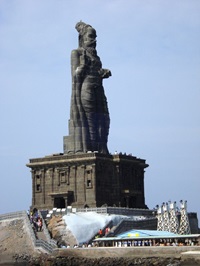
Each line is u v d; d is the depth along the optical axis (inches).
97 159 6127.0
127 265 4175.7
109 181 6284.5
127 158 6456.7
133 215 5807.1
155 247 4301.2
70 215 5285.4
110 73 6609.3
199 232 6230.3
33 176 6407.5
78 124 6402.6
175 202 5580.7
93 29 6589.6
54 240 4810.5
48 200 6294.3
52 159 6314.0
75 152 6353.3
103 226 5201.8
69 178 6220.5
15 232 5132.9
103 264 4259.4
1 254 4911.4
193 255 4082.2
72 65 6501.0
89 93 6441.9
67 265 4365.2
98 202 6067.9
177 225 5536.4
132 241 4589.1
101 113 6530.5
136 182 6609.3
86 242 5036.9
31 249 4867.1
